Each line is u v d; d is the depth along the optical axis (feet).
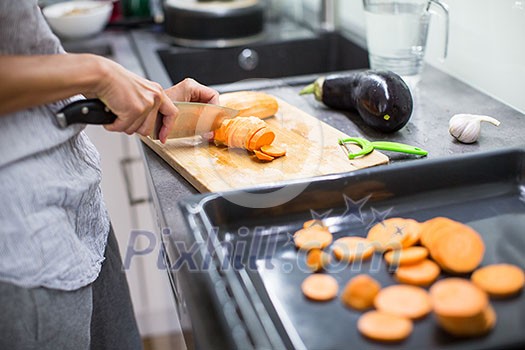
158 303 5.93
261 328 1.98
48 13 5.65
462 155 2.75
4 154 2.50
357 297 2.09
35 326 2.73
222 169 2.98
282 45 5.32
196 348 2.28
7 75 2.31
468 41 3.90
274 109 3.56
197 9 5.14
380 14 3.87
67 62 2.47
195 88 3.39
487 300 2.01
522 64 3.45
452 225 2.37
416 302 2.04
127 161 5.20
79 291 2.87
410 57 3.93
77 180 2.81
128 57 4.99
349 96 3.60
